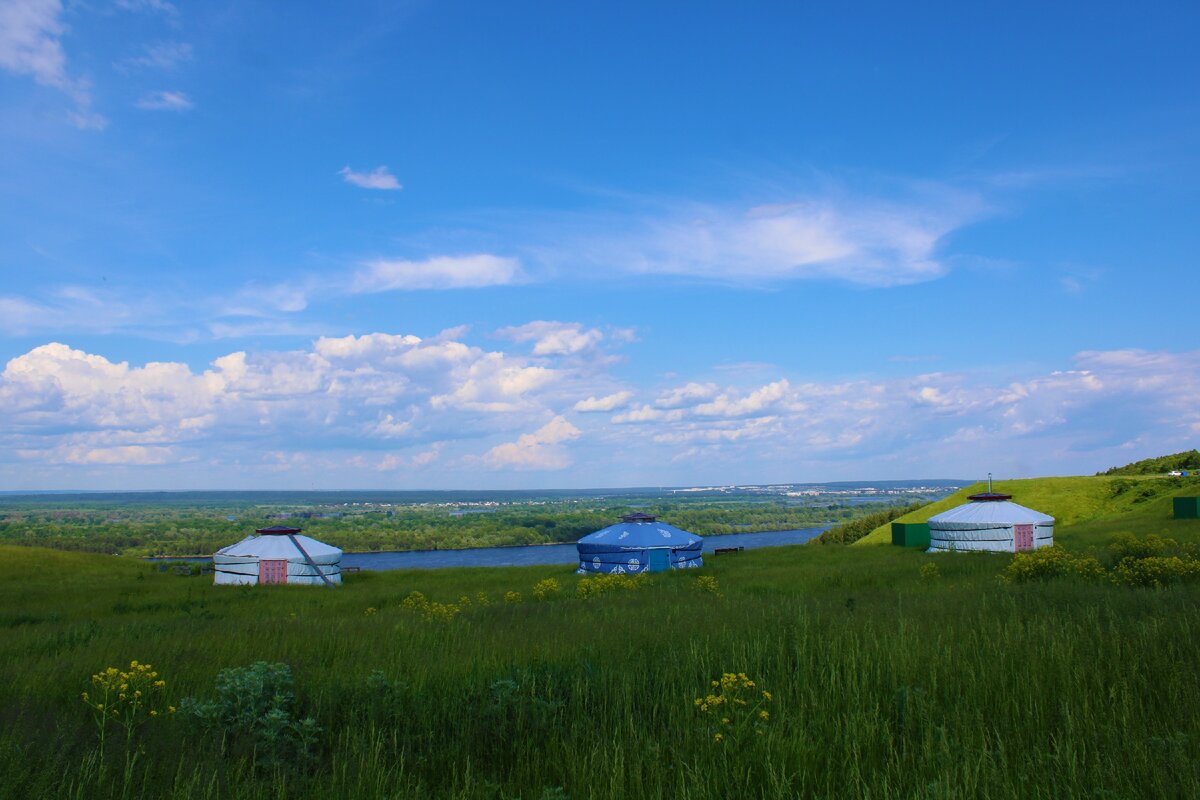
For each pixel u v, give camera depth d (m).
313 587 39.38
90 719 9.12
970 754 6.80
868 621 13.46
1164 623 11.56
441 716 9.13
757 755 6.96
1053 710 8.05
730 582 30.42
